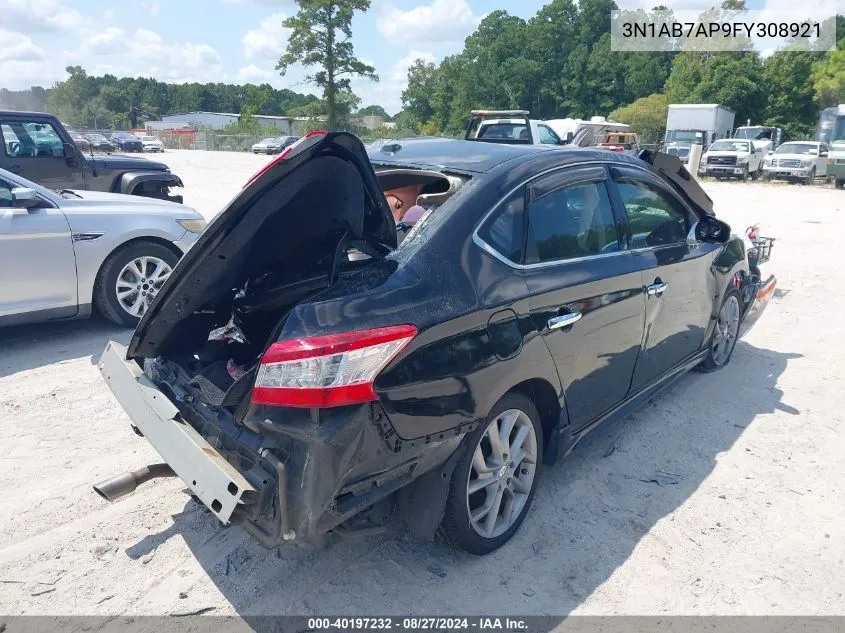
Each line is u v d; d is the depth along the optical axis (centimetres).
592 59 6975
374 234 298
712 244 481
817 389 515
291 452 241
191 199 1569
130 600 281
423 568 305
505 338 289
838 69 5203
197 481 246
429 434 261
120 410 454
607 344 358
